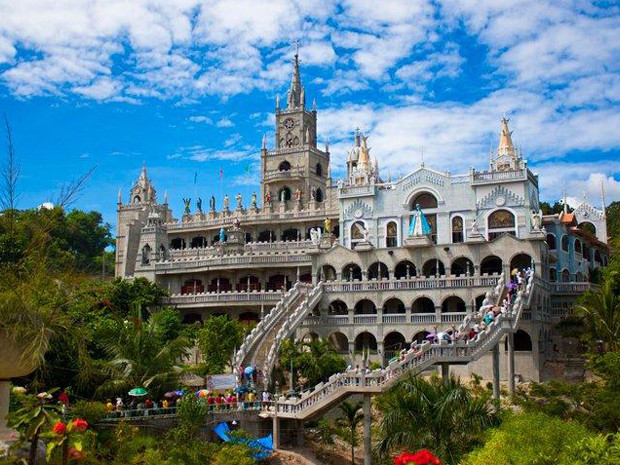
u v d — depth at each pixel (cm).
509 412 3381
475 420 3184
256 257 8656
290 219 9600
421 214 7494
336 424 5041
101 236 12388
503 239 6856
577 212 9525
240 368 5616
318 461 4475
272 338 6388
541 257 6806
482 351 4603
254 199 10119
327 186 9950
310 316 7156
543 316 6562
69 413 3459
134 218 10706
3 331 1856
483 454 2528
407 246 7219
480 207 7700
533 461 2312
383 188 8250
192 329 7200
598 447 1858
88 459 2256
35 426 1817
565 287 7119
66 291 2252
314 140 11162
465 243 7000
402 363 4284
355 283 7112
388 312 7381
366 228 8206
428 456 1368
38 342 1881
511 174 7600
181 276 9262
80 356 2536
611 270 6888
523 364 6091
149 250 9650
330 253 7606
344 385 4288
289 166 10531
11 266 2084
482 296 6750
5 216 2166
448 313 6669
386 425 3328
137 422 3997
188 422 4062
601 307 5625
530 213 7462
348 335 7025
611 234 10144
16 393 2362
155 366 4784
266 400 4800
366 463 4119
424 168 8031
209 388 5378
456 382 3716
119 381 4428
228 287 8962
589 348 5778
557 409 4106
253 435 4616
